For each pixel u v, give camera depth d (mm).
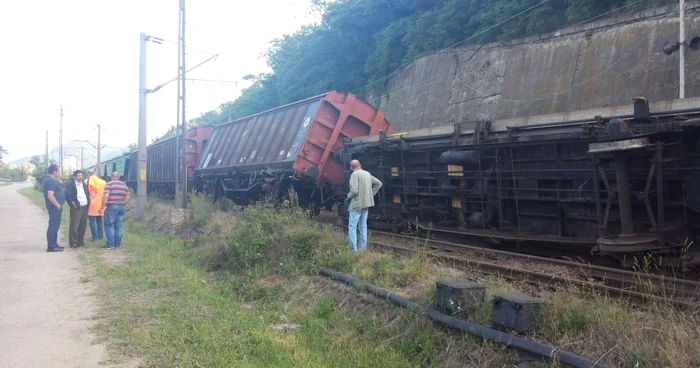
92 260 12336
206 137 27750
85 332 6910
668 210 8383
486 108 25562
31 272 11000
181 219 17625
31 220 24234
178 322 7180
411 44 31516
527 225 10883
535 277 8055
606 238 8273
